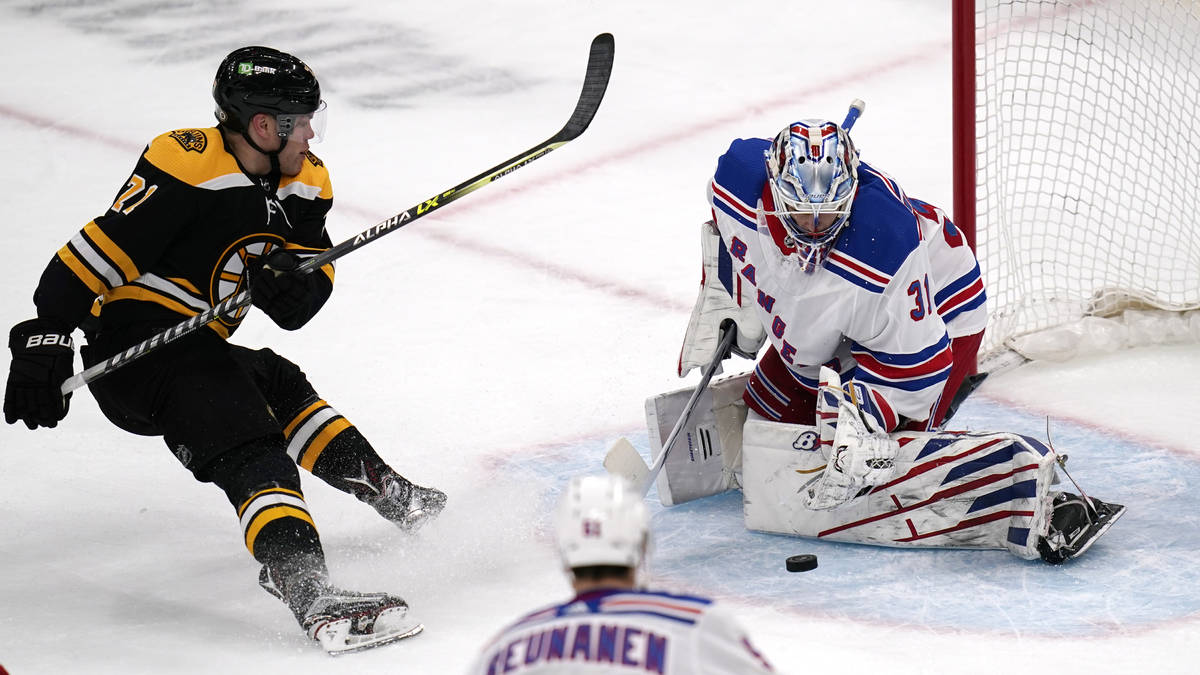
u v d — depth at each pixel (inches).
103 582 566.6
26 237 1021.2
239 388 532.1
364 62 1445.6
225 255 535.5
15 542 605.6
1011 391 737.6
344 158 1193.4
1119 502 602.5
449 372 794.8
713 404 634.2
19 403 519.5
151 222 512.7
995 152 909.2
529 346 824.9
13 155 1207.6
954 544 563.5
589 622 265.0
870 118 1227.9
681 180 1114.7
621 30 1503.4
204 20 1585.9
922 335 537.0
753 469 587.8
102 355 538.6
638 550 278.8
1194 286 832.9
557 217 1043.9
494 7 1596.9
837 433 535.2
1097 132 1053.8
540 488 649.0
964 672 461.7
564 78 1379.2
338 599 496.4
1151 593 517.7
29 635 517.7
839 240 528.7
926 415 558.9
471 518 619.8
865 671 464.8
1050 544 542.9
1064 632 489.4
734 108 1270.9
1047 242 911.7
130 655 498.3
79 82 1398.9
